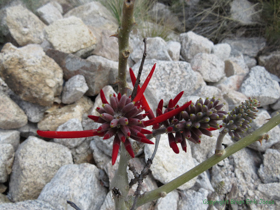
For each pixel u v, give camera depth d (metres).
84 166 0.46
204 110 0.17
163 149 0.48
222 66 0.82
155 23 1.01
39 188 0.46
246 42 1.03
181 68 0.67
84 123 0.58
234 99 0.67
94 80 0.61
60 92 0.59
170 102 0.19
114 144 0.17
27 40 0.75
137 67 0.67
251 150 0.60
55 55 0.61
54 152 0.50
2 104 0.51
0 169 0.46
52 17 0.86
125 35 0.17
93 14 0.91
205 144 0.56
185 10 1.12
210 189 0.49
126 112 0.17
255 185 0.52
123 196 0.24
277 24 0.97
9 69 0.51
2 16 0.74
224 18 1.06
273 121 0.20
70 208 0.40
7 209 0.35
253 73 0.78
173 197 0.45
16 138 0.54
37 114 0.56
